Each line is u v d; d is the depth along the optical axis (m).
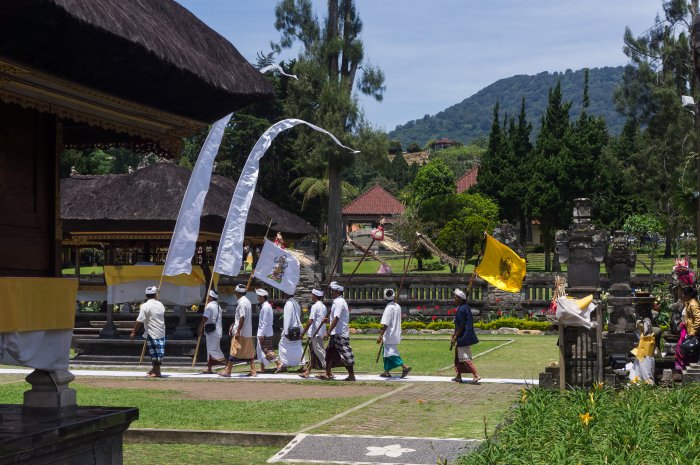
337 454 11.02
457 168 186.75
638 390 13.36
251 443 12.26
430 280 37.34
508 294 35.88
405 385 18.41
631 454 9.04
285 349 21.11
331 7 44.81
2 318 8.07
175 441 12.46
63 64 7.71
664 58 51.72
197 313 26.31
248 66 10.07
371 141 43.16
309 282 39.06
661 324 28.42
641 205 71.25
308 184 61.97
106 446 8.87
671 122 51.00
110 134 10.91
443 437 12.04
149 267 24.22
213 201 25.16
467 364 18.59
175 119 9.55
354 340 31.92
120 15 7.86
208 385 18.72
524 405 12.12
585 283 15.77
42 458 7.84
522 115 81.69
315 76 43.66
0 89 7.72
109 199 25.05
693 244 57.16
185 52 8.69
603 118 80.44
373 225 94.44
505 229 37.44
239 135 63.50
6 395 16.42
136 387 18.31
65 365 9.09
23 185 8.95
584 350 15.05
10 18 6.87
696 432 10.09
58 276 9.18
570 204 69.50
